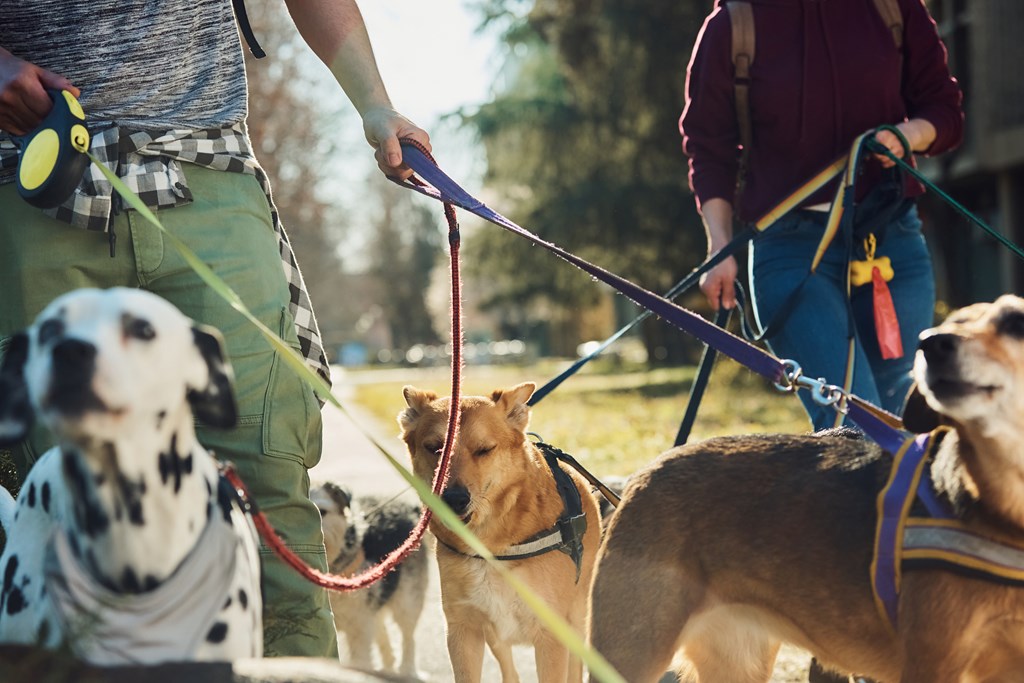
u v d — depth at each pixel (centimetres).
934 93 504
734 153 515
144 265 351
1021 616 280
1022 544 279
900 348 473
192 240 355
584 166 2761
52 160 315
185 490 239
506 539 475
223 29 375
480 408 496
